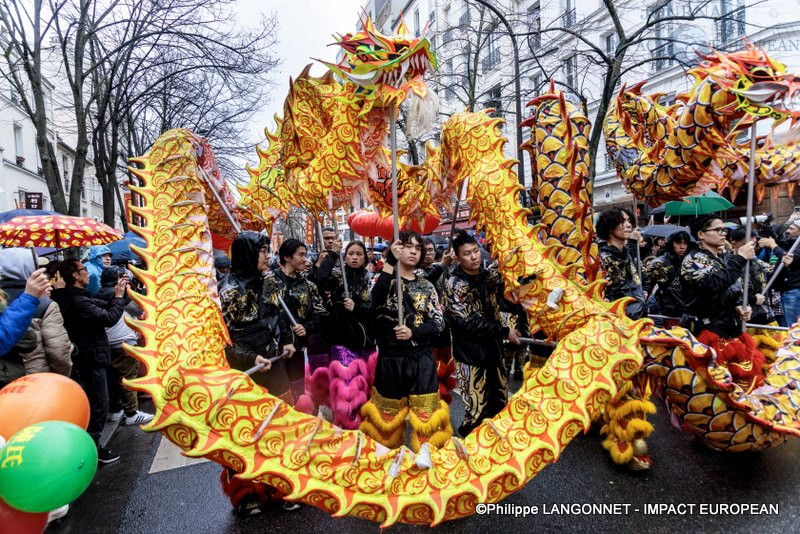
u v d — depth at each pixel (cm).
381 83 274
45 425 178
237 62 985
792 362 335
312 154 351
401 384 315
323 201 319
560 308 278
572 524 272
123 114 1118
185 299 234
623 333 256
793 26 948
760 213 1020
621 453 324
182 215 253
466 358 348
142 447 421
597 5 1283
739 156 354
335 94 344
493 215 304
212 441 209
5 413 196
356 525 282
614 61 791
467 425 347
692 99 282
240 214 383
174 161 260
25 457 167
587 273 308
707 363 286
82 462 177
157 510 312
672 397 303
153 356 216
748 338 349
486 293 360
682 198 343
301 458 214
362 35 272
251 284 314
